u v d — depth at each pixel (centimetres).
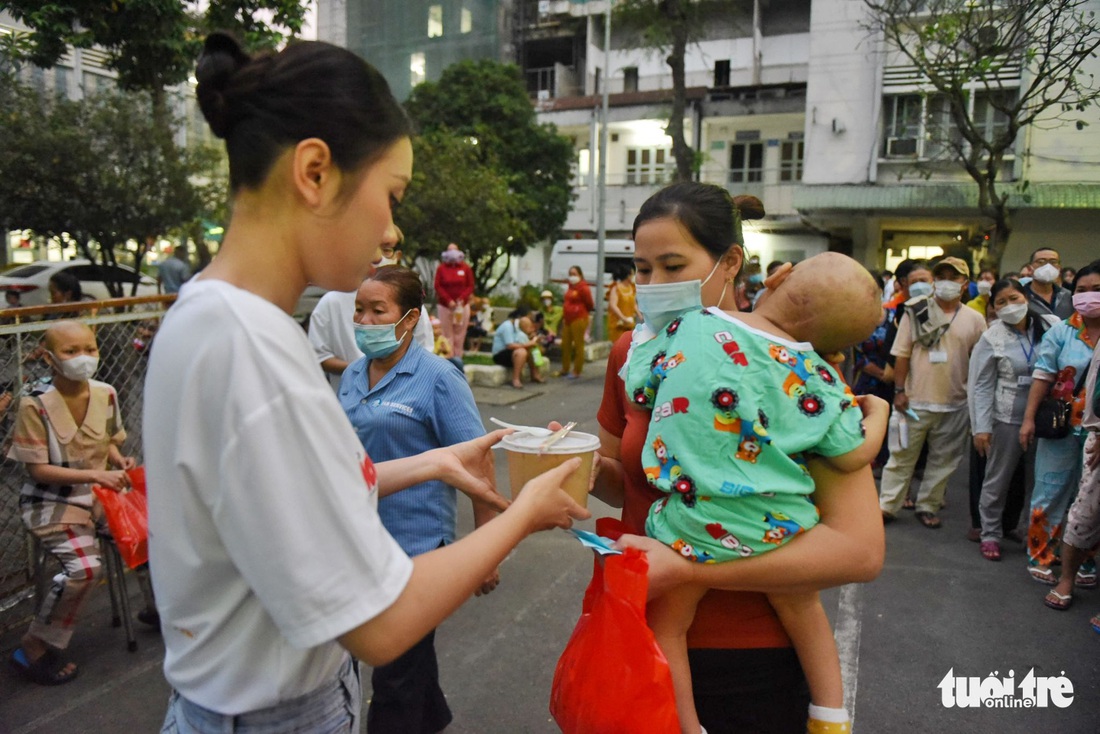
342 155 101
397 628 95
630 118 2686
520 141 2280
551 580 441
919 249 2159
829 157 2059
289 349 97
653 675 124
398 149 107
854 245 2225
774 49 2722
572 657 136
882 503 548
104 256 1114
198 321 96
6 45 979
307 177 100
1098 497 381
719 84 2781
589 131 2795
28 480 337
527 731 300
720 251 156
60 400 338
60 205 1011
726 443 134
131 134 1041
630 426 161
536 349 1137
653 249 156
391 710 257
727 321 141
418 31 2998
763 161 2580
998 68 1156
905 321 528
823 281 140
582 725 130
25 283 1387
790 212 2478
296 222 103
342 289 111
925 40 1214
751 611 155
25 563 411
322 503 93
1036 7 1094
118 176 1034
